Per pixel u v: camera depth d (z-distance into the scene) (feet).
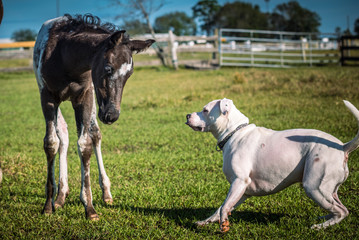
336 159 11.03
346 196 14.89
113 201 15.89
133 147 25.14
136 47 12.63
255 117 30.17
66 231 12.99
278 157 11.61
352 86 39.09
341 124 25.77
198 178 18.06
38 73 14.60
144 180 18.20
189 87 49.37
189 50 79.61
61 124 16.42
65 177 16.05
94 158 22.71
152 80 61.82
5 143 27.20
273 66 76.02
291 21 220.02
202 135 26.66
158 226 13.30
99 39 13.09
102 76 12.25
